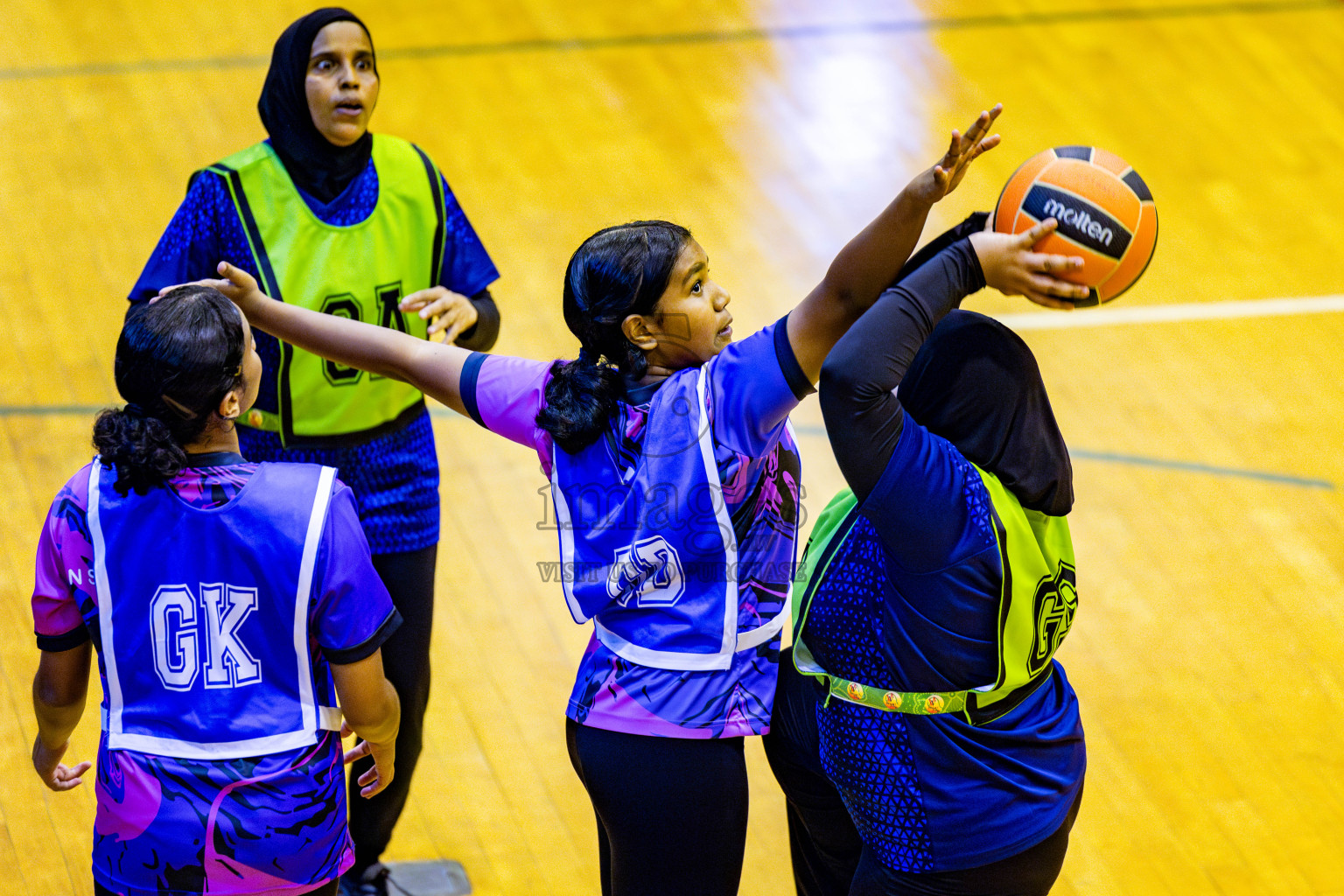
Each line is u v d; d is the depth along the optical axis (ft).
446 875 34.94
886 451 21.81
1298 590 46.47
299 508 23.38
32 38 78.13
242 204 32.19
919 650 23.26
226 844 23.40
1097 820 37.42
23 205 64.34
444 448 52.08
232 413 23.47
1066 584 24.20
